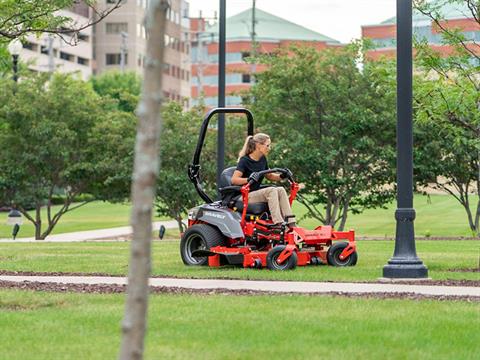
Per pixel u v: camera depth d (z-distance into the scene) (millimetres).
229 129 47000
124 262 25469
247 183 23750
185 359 12000
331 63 43531
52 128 48469
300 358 12039
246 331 13844
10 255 28359
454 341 13102
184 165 47844
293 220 23531
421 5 23516
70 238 51062
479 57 23828
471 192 46062
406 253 20688
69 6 22531
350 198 44281
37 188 49969
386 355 12211
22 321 14742
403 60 20625
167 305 16203
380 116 42219
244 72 48812
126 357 8352
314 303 16453
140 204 8305
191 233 24422
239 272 22344
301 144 42875
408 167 20734
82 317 15062
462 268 23484
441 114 23422
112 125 48719
